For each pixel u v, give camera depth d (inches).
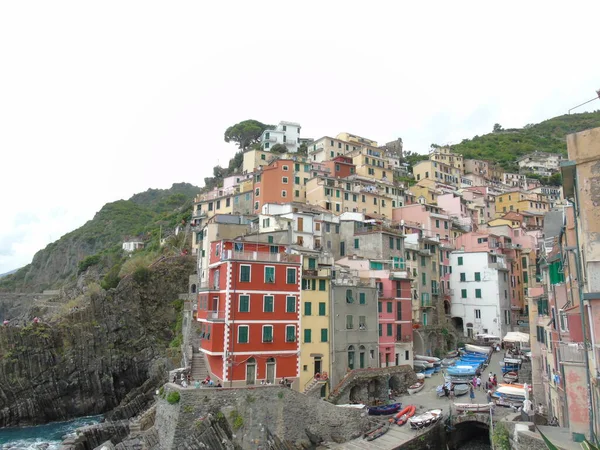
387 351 2456.9
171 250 4114.2
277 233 2620.6
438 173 5876.0
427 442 1769.2
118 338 3206.2
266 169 3922.2
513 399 1919.3
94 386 3019.2
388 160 5743.1
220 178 5920.3
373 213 3941.9
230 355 1930.4
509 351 2783.0
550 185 6786.4
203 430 1611.7
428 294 3203.7
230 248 2130.9
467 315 3378.4
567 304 1368.1
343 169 4611.2
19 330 2933.1
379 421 1920.5
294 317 2103.8
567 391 1123.9
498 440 1304.1
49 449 2219.5
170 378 2106.3
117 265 4261.8
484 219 5007.4
